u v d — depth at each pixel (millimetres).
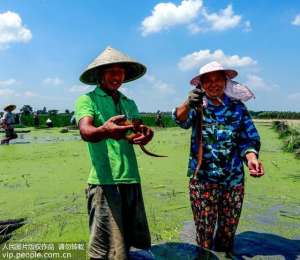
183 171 5102
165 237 2508
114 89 1969
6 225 2754
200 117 2121
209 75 2041
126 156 1942
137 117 2074
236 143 2137
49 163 6039
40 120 22938
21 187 4148
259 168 2033
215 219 2184
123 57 1913
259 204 3316
